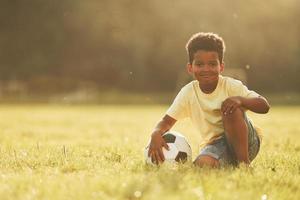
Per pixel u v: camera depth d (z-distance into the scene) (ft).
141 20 192.75
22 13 192.44
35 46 194.59
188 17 188.65
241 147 20.76
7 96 171.01
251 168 20.40
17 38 194.59
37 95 174.29
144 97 175.32
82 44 194.59
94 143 36.76
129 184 16.79
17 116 81.10
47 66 194.80
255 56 192.54
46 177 19.27
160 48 194.39
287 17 190.80
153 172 19.90
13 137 43.60
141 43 193.06
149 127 58.34
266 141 39.29
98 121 69.87
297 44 193.77
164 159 22.11
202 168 19.99
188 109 23.00
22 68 194.08
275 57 194.59
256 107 21.12
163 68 197.36
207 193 16.20
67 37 193.47
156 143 22.25
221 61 22.06
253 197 16.01
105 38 194.29
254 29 189.67
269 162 24.85
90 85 185.37
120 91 192.44
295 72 197.16
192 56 21.94
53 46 193.88
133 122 68.03
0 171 21.95
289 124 63.21
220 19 186.70
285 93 197.06
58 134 47.26
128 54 195.52
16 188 17.01
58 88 177.06
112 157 26.32
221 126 22.29
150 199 14.98
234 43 187.93
